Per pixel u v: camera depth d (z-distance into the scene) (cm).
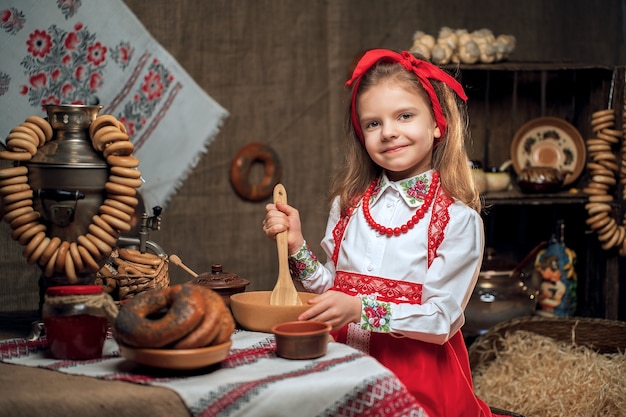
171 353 126
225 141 330
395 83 190
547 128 347
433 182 196
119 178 164
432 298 182
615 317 324
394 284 190
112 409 119
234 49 329
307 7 343
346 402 127
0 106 278
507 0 361
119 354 145
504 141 359
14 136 164
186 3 317
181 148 314
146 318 133
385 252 194
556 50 367
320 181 352
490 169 335
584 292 340
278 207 198
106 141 164
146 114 306
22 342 156
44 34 284
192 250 325
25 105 282
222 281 173
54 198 161
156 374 131
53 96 287
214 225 330
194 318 127
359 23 350
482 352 287
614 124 319
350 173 211
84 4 291
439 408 184
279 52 339
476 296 309
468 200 195
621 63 377
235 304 160
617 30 375
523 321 292
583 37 371
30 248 162
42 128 166
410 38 353
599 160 317
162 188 312
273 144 341
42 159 163
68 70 289
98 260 166
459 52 323
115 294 178
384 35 353
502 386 273
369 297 175
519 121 359
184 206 322
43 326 161
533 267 343
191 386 123
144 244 191
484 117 356
